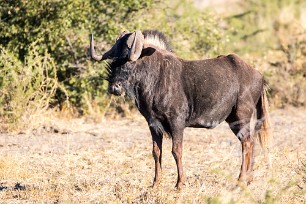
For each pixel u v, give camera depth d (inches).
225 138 2116.1
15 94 2196.1
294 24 3216.0
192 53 2500.0
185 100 1496.1
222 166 1710.1
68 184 1542.8
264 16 3253.0
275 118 2464.3
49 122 2235.5
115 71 1453.0
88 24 2349.9
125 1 2364.7
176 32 2487.7
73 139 2086.6
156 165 1498.5
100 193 1450.5
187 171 1696.6
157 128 1494.8
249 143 1566.2
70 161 1795.0
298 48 2856.8
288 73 2743.6
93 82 2379.4
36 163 1771.7
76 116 2378.2
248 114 1574.8
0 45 2303.2
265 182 1428.4
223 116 1561.3
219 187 1450.5
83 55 2381.9
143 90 1469.0
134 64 1451.8
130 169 1720.0
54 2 2311.8
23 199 1438.2
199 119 1528.1
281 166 1621.6
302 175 1515.7
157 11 2459.4
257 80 1598.2
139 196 1428.4
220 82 1531.7
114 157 1859.0
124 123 2345.0
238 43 2881.4
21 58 2359.7
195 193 1412.4
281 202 1357.0
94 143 2038.6
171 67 1488.7
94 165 1761.8
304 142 2044.8
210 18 2568.9
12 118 2181.3
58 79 2407.7
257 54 2918.3
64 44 2384.4
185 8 2529.5
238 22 3041.3
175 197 1403.8
